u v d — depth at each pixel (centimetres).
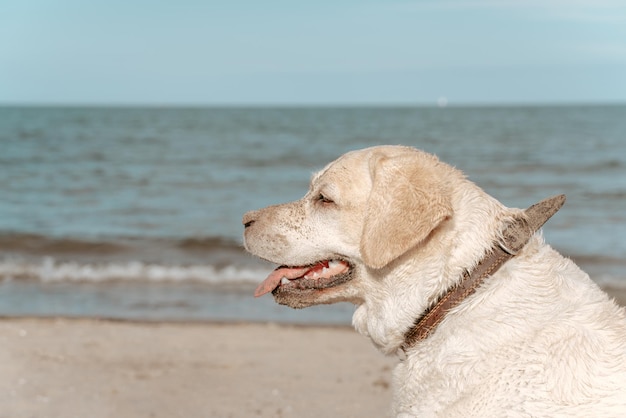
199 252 1331
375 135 4078
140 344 840
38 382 703
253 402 658
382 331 359
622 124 5081
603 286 1090
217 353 809
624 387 306
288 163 2669
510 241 344
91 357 785
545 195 1911
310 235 390
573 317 325
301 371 749
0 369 740
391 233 340
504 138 3759
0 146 3212
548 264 347
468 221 345
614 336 320
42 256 1299
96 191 2005
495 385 317
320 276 395
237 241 1392
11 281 1159
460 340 329
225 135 4103
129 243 1383
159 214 1688
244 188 2059
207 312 1000
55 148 3147
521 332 323
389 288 354
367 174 373
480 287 338
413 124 5322
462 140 3650
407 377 346
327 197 382
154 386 697
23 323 927
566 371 311
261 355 803
